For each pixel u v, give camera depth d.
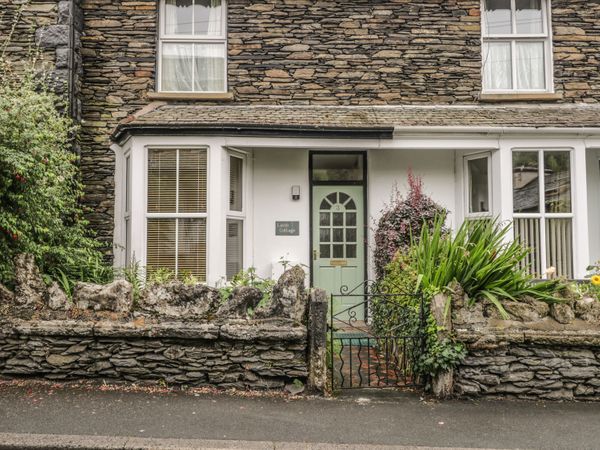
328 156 8.48
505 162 7.61
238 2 8.51
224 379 4.64
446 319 4.48
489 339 4.45
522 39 8.73
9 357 4.71
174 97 8.28
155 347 4.68
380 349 6.07
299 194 8.21
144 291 4.79
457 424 3.99
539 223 7.68
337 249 8.38
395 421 4.04
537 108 8.33
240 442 3.63
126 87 8.30
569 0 8.61
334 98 8.46
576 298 4.66
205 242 7.39
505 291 4.64
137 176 7.33
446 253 4.89
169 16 8.62
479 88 8.54
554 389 4.50
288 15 8.53
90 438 3.62
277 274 8.05
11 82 7.32
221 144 7.38
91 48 8.31
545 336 4.46
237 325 4.64
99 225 8.09
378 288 6.58
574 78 8.56
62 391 4.49
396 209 7.81
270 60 8.48
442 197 8.30
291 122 7.41
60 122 6.55
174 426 3.87
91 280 6.17
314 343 4.63
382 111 8.14
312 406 4.32
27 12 7.83
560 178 7.69
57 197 5.98
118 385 4.64
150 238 7.39
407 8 8.58
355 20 8.55
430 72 8.53
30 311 4.75
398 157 8.34
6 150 4.83
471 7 8.58
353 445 3.61
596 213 8.40
